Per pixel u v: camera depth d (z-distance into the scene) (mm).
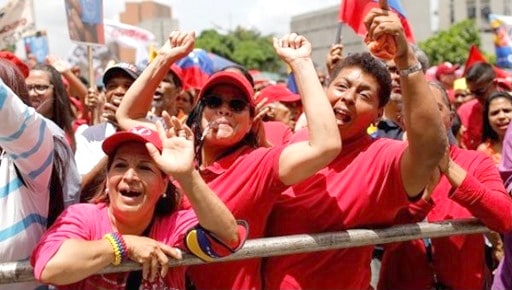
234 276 2988
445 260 3586
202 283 3016
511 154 3609
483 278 3627
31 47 11133
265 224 3029
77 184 3033
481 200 3117
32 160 2662
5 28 9086
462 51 41844
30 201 2795
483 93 6797
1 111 2455
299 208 3041
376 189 2963
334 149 2754
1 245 2730
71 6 6828
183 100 7500
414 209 3244
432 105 2752
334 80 3076
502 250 3951
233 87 3021
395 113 4371
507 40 9273
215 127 3008
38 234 2830
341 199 2988
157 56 3330
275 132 4297
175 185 2787
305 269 3033
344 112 2992
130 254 2502
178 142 2520
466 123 6855
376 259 4230
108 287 2633
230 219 2590
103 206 2740
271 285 3086
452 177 3133
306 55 2955
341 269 3055
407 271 3674
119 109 3336
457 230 3188
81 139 4750
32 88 4309
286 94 6848
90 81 6969
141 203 2619
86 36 6934
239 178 2928
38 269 2445
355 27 5152
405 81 2758
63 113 4398
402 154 2881
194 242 2570
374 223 3041
